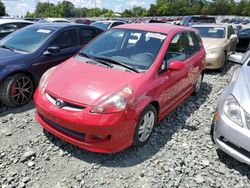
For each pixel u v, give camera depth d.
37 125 4.01
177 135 3.98
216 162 3.39
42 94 3.43
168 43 4.04
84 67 3.75
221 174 3.19
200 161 3.38
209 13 87.44
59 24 5.95
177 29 4.55
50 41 5.23
